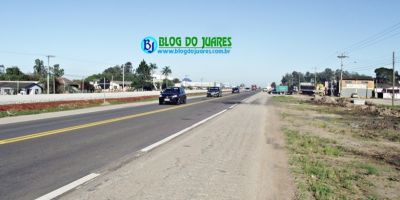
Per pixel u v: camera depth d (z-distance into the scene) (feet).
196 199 20.33
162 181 23.72
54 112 83.56
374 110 116.88
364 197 22.52
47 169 26.23
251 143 41.47
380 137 54.19
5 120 63.10
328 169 29.12
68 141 38.83
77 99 141.08
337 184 25.16
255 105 129.70
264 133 51.49
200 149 35.94
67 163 28.32
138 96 185.98
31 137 41.16
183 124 59.11
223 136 46.39
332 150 38.34
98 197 20.25
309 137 49.11
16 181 23.06
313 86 363.97
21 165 27.25
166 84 458.50
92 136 42.93
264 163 30.76
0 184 22.36
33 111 84.33
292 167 29.73
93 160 29.63
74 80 366.63
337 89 374.84
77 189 21.65
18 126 53.01
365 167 31.24
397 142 49.55
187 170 26.91
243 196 21.31
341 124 73.41
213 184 23.41
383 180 27.22
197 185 23.06
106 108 99.30
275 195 21.89
